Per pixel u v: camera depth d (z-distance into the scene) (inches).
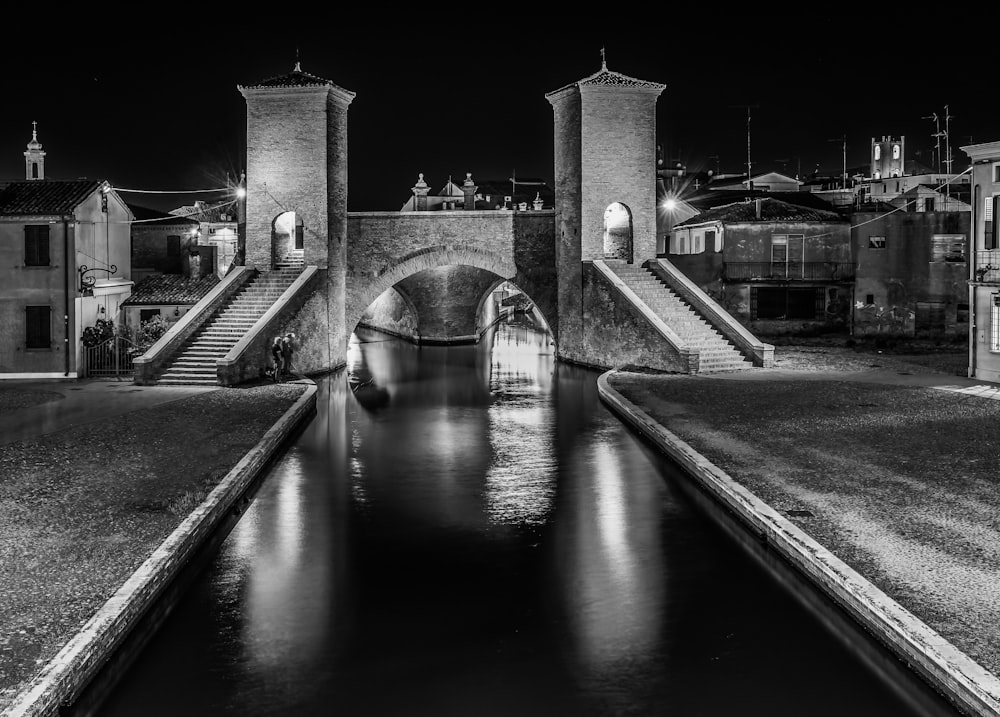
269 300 1541.6
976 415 1003.3
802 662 480.7
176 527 620.7
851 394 1167.6
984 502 659.4
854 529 601.0
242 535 684.1
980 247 1280.8
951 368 1422.2
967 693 405.1
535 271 1774.1
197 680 464.1
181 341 1386.6
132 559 558.9
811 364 1488.7
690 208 2315.5
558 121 1752.0
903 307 1879.9
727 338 1526.8
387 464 911.0
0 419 1021.2
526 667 477.7
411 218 1743.4
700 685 458.3
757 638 507.8
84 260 1397.6
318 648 498.0
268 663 482.0
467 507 756.6
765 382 1295.5
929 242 1870.1
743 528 668.7
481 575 602.9
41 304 1359.5
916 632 446.9
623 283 1578.5
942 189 2456.9
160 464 805.2
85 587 514.3
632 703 442.3
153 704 441.4
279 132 1631.4
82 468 788.6
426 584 587.2
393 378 1630.2
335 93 1654.8
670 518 721.6
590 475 860.6
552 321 1782.7
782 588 577.3
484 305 2613.2
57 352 1363.2
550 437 1043.3
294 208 1635.1
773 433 923.4
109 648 468.8
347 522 716.0
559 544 661.9
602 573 604.7
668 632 515.8
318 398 1363.2
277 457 939.3
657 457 927.0
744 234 1907.0
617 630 518.9
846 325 1907.0
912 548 562.6
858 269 1881.2
